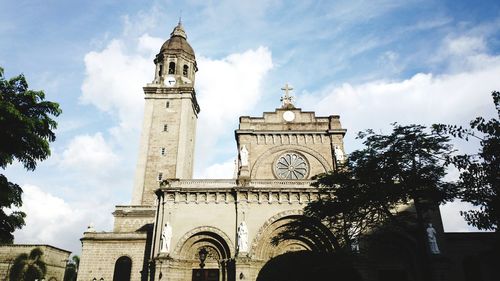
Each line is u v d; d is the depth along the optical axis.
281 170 40.66
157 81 59.50
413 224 31.66
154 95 57.44
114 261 43.34
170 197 35.34
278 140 42.28
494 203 16.94
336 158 40.00
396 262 32.38
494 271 32.66
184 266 33.19
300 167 40.78
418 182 23.95
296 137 42.41
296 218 34.44
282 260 34.78
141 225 48.44
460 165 17.84
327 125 43.22
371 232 31.98
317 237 34.38
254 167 40.72
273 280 34.41
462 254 33.25
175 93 57.44
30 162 21.64
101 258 43.44
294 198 34.97
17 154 21.09
